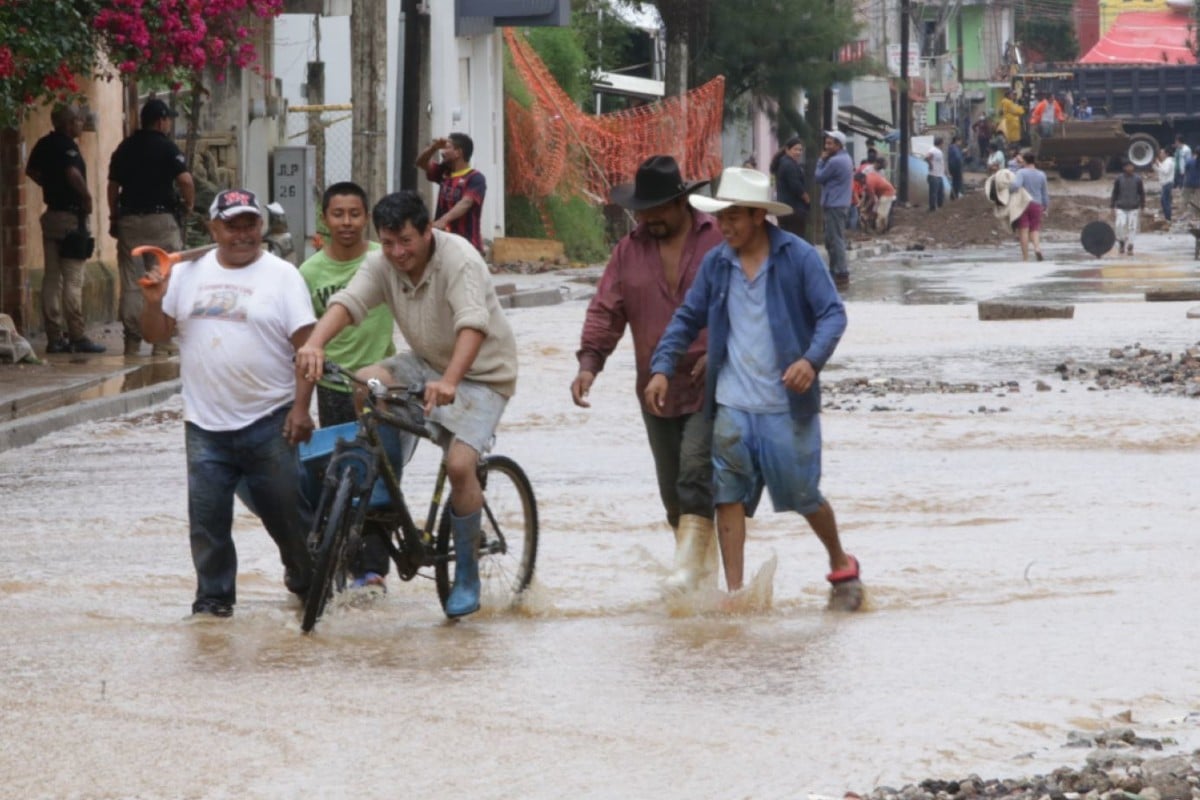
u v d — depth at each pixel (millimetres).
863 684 15828
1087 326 50719
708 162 97812
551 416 35125
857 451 30625
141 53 41969
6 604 20047
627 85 107375
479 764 13594
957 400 36594
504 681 16109
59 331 45000
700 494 19781
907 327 51969
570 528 24375
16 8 39062
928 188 142500
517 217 87562
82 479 28766
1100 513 24656
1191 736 14102
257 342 19156
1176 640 17312
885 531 23844
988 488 26812
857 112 153875
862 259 99438
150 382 39594
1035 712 14852
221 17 46375
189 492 19391
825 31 100375
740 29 98750
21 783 13273
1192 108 182750
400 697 15547
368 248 21125
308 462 19641
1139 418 33469
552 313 59750
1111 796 12406
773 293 18953
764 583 19469
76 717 15000
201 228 60469
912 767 13383
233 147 61438
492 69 83562
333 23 80000
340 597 20000
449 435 19172
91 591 20766
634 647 17516
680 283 20031
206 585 19469
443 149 44625
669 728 14492
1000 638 17562
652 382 19328
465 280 18734
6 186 47719
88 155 53344
